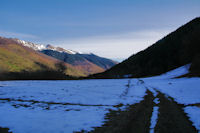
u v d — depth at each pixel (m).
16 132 6.34
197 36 52.41
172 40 128.25
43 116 8.87
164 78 56.44
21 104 12.14
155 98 16.69
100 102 14.62
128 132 6.62
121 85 36.25
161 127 7.12
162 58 111.06
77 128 7.15
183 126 7.24
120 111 10.93
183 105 12.40
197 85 23.73
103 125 7.71
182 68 65.06
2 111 9.44
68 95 17.84
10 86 25.30
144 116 9.16
